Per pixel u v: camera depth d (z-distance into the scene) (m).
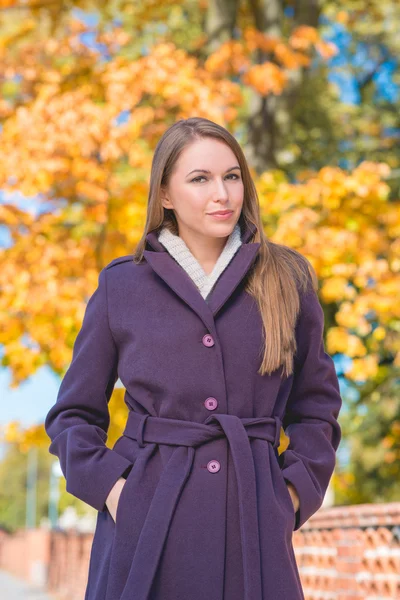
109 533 2.62
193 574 2.46
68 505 36.03
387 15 15.42
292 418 2.87
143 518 2.52
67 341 9.95
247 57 11.26
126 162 11.95
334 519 6.23
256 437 2.61
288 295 2.74
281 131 12.31
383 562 5.57
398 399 13.17
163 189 2.80
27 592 23.44
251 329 2.67
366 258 10.15
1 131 10.45
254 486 2.52
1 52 11.28
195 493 2.52
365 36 16.19
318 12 12.70
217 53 10.91
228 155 2.73
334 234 10.02
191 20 14.22
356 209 10.70
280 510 2.53
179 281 2.68
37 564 28.88
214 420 2.58
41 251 9.99
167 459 2.57
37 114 10.08
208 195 2.69
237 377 2.63
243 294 2.72
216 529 2.49
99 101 10.93
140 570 2.44
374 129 15.15
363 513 5.65
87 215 10.19
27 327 10.09
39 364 10.48
